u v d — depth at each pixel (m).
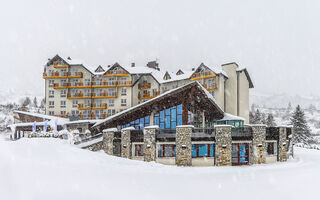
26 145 24.97
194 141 26.58
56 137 36.88
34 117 55.00
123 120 34.72
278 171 21.05
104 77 62.47
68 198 12.09
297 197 13.10
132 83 61.69
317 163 26.06
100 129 35.88
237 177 18.41
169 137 27.62
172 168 23.14
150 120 33.28
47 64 63.22
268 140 28.27
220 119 37.25
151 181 16.33
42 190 12.82
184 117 30.09
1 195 11.73
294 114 64.94
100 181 15.28
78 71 63.00
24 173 15.21
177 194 13.54
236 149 28.03
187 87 29.31
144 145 28.00
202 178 18.03
